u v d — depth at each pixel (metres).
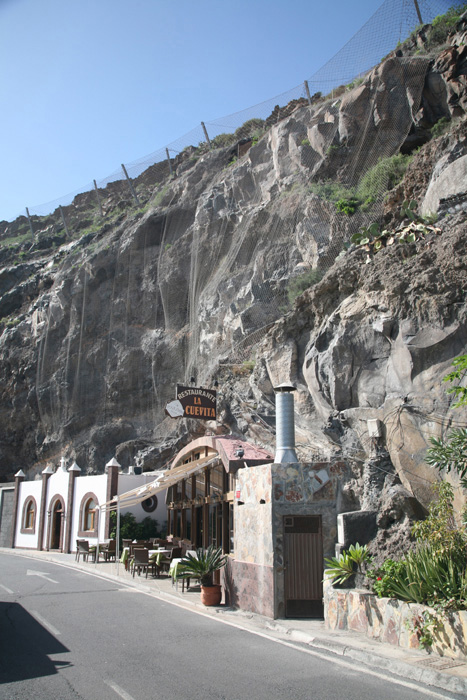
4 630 9.21
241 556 11.30
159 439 29.78
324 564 9.85
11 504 33.81
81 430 36.28
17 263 57.94
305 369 13.43
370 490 9.96
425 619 6.99
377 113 18.11
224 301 23.12
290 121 23.56
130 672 6.62
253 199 25.41
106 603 12.09
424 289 10.09
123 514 23.64
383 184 17.02
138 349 33.31
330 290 13.56
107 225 46.16
